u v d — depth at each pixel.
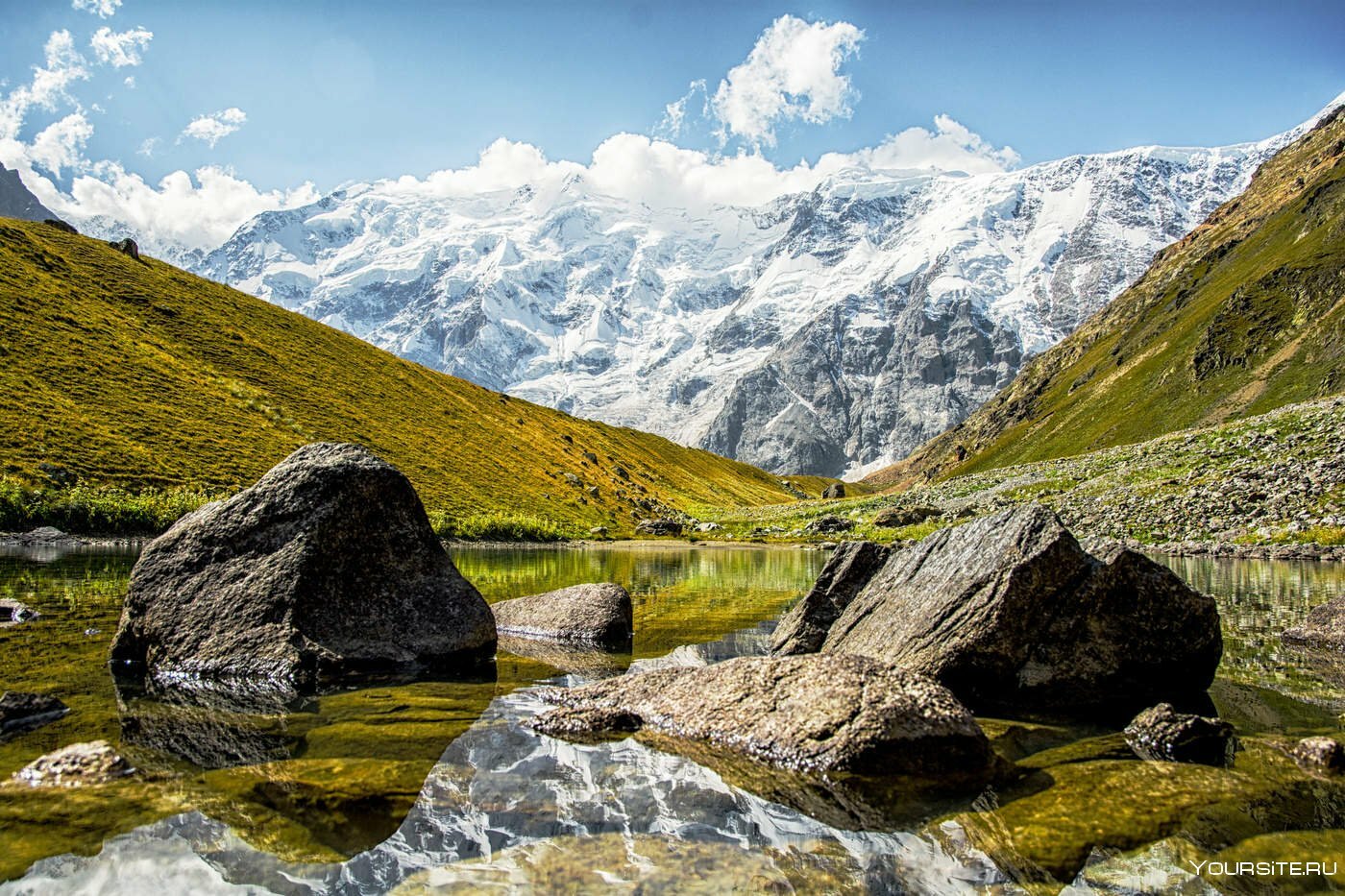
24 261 85.38
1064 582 12.80
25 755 8.60
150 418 68.75
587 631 18.92
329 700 11.95
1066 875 6.29
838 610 18.11
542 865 6.33
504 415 143.38
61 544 44.94
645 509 127.38
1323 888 6.05
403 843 6.67
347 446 16.45
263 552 14.70
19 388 62.16
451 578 16.52
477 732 10.27
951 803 7.90
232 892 5.70
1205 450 68.31
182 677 13.19
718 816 7.48
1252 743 10.09
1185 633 12.77
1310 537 45.09
